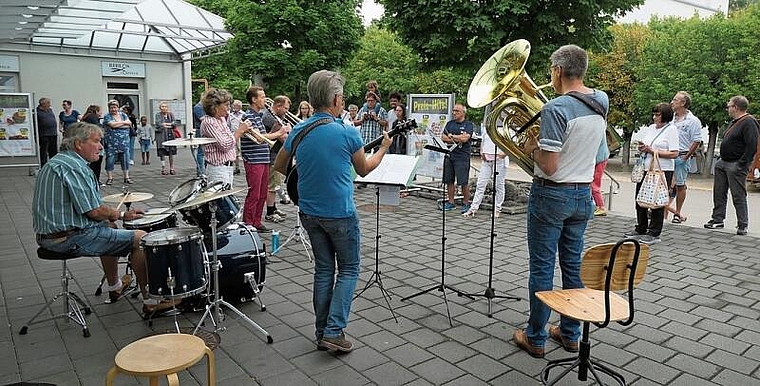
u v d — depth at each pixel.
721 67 13.83
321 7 15.61
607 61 16.23
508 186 8.62
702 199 10.12
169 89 16.53
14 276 4.81
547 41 7.91
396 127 3.31
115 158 10.59
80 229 3.59
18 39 12.80
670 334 3.64
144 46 15.69
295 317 3.92
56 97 14.72
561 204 3.01
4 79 14.05
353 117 10.70
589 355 3.03
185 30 13.91
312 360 3.26
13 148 11.15
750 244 6.17
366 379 3.03
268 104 6.55
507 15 7.44
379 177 3.76
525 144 3.22
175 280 3.29
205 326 3.75
